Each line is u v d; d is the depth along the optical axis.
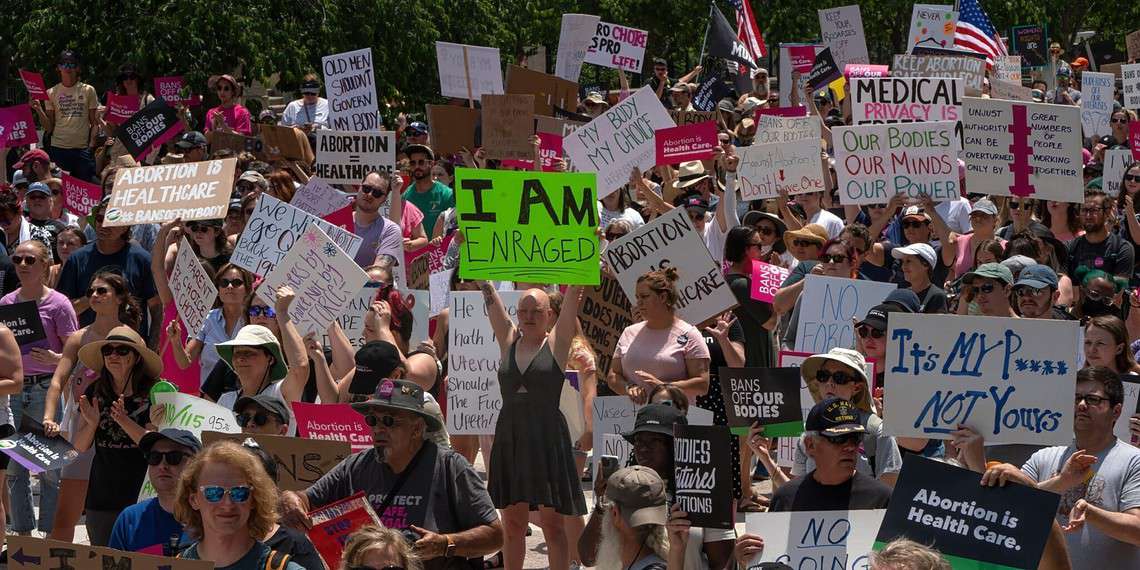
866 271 20.00
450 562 10.74
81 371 15.73
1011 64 37.94
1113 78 33.88
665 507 10.20
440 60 32.28
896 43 64.62
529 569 15.16
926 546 8.76
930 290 16.59
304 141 29.44
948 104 25.05
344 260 15.51
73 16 42.84
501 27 52.06
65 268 20.27
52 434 15.02
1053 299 15.06
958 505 9.25
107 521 13.88
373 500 10.90
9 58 47.22
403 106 47.06
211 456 9.20
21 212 23.06
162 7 42.47
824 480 10.30
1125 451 10.29
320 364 14.44
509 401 13.45
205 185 19.38
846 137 21.19
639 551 10.19
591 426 15.02
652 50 62.53
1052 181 19.83
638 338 14.47
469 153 28.59
